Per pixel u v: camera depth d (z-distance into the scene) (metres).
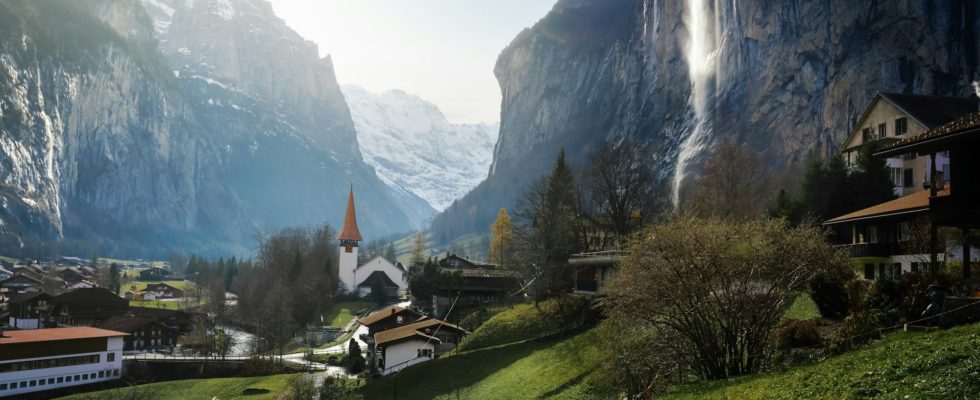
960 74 155.00
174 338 153.38
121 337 121.19
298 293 168.50
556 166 104.75
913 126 88.25
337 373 104.38
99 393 105.62
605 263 74.81
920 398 24.62
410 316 113.19
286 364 117.75
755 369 39.72
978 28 153.38
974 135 37.12
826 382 29.81
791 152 192.88
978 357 25.91
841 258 45.44
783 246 41.06
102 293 180.88
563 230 94.75
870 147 85.00
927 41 162.12
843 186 81.88
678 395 37.97
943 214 39.38
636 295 41.38
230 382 109.06
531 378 63.72
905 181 84.56
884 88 168.50
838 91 180.38
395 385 74.75
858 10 180.50
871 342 34.69
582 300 80.06
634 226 90.88
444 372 76.38
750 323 39.72
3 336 116.19
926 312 36.06
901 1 169.38
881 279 42.78
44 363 111.81
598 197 99.44
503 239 144.75
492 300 115.12
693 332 40.69
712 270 40.22
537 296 89.00
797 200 81.88
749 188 103.75
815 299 47.06
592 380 54.66
